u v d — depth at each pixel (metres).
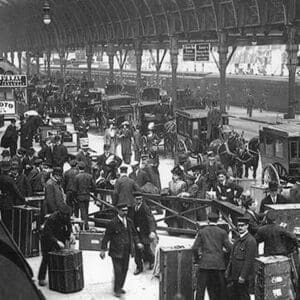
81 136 25.67
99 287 9.99
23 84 25.39
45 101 45.66
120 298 9.41
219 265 8.24
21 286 3.05
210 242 8.32
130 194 12.07
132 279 10.41
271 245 8.70
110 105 35.84
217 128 23.94
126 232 9.43
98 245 12.11
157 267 10.35
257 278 7.70
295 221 10.30
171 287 8.47
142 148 24.88
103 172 17.25
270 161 17.89
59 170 11.99
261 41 34.31
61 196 11.74
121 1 44.81
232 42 34.28
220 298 8.34
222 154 20.97
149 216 10.59
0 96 33.84
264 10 28.77
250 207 12.10
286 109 45.34
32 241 11.77
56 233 9.80
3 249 3.28
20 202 12.36
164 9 37.72
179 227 13.45
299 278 7.45
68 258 9.60
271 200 11.57
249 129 37.03
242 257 7.95
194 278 8.65
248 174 22.41
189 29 36.72
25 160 16.48
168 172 23.56
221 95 32.53
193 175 15.00
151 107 31.05
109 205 13.43
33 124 26.30
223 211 11.76
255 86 49.84
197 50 34.00
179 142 25.19
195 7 34.62
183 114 25.28
